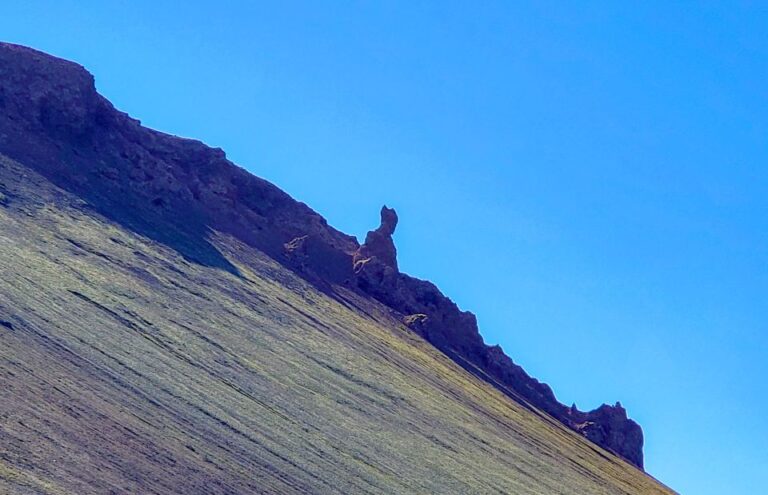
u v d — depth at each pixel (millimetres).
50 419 30188
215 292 65688
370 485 41188
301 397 51688
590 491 65812
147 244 67875
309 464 39906
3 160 68062
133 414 35281
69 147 76875
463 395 77625
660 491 83062
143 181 80625
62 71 80750
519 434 74438
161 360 45188
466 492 48188
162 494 28938
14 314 40344
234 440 38312
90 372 37969
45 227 59844
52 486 25359
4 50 78688
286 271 84250
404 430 56062
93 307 48750
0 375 31844
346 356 67500
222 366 49875
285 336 64375
